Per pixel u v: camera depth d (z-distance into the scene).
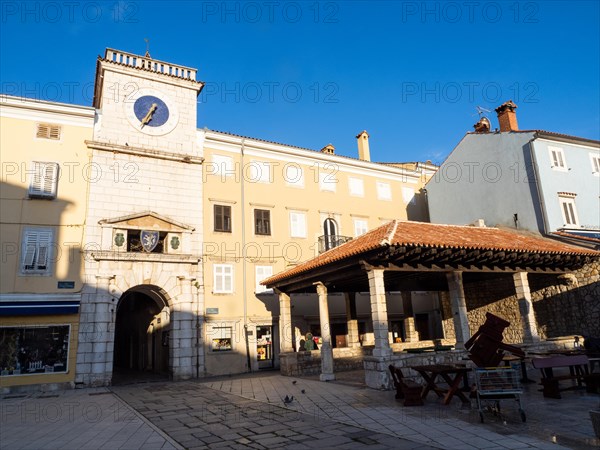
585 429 7.29
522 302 16.28
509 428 7.61
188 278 20.84
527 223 21.70
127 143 21.09
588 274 17.48
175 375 19.73
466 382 11.15
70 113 19.97
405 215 30.22
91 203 19.61
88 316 18.39
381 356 12.65
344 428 8.29
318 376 17.45
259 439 7.80
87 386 17.73
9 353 16.98
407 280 18.86
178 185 21.94
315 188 26.95
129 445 7.83
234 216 23.56
